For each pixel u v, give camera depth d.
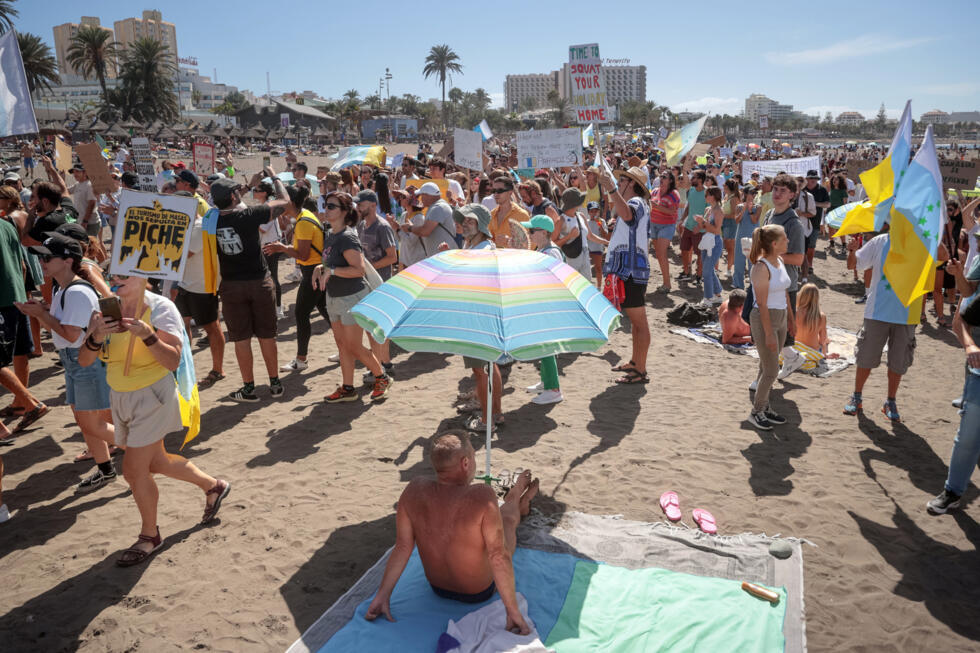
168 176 12.94
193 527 4.50
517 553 4.03
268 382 7.34
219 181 6.30
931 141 4.48
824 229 17.25
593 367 7.77
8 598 3.78
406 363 8.04
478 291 3.66
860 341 6.11
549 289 3.72
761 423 5.93
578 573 3.81
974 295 4.35
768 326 5.67
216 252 6.79
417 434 5.93
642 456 5.44
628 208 6.70
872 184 5.09
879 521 4.46
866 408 6.43
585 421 6.18
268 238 9.47
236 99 146.50
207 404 6.70
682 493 4.85
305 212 7.30
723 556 4.02
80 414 4.87
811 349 7.57
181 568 4.04
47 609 3.68
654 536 4.24
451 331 3.50
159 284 8.74
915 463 5.29
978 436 4.36
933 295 10.53
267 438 5.88
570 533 4.28
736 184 11.45
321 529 4.44
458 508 3.21
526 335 3.46
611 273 6.89
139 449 4.01
